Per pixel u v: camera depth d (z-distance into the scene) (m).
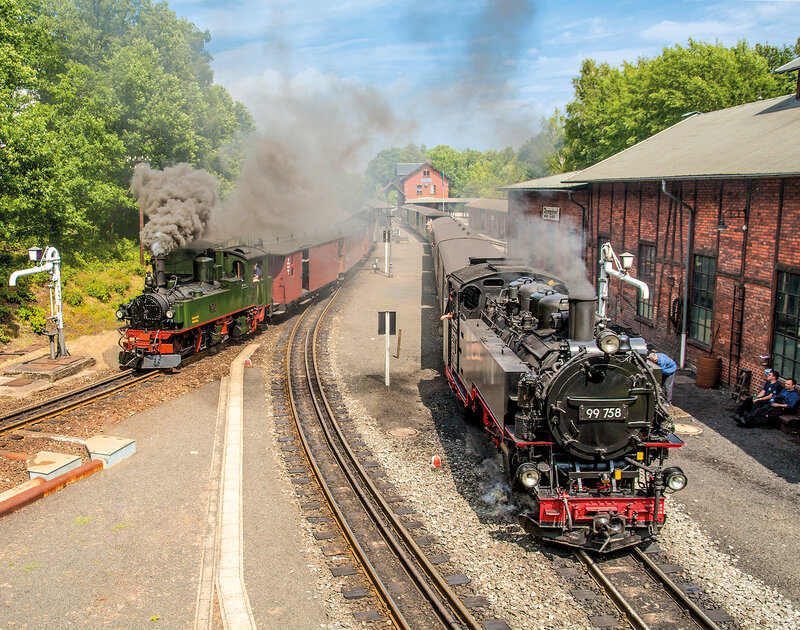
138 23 30.28
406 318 23.56
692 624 6.40
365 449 11.27
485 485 9.70
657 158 17.91
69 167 19.23
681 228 16.11
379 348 19.09
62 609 6.70
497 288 13.02
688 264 15.75
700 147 16.55
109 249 26.02
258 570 7.43
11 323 18.36
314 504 9.13
